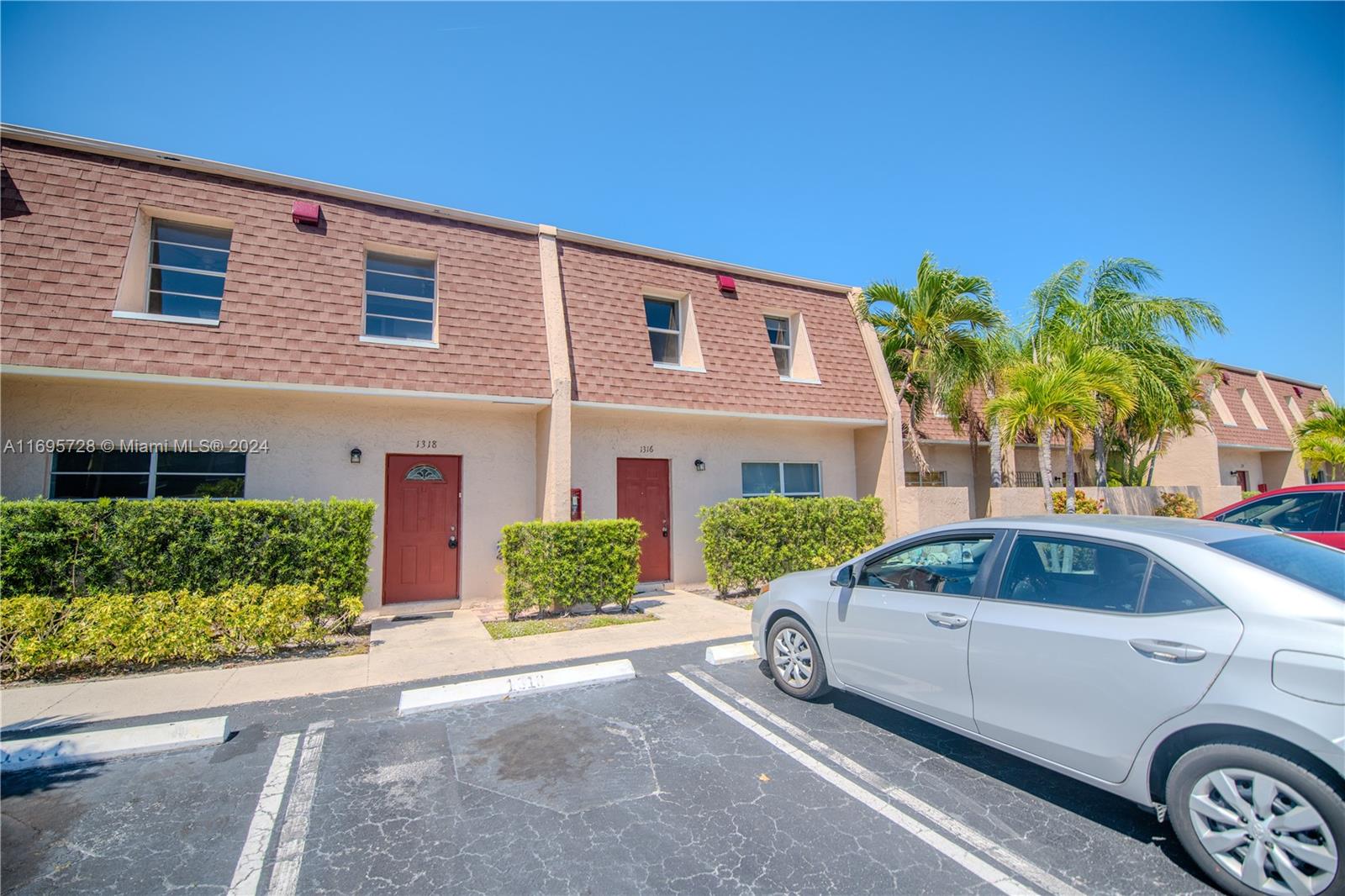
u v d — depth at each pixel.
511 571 8.46
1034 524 4.01
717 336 11.75
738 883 3.04
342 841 3.38
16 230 7.51
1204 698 2.93
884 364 12.95
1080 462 18.72
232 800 3.79
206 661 6.45
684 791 3.88
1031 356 13.26
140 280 8.22
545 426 9.84
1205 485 17.39
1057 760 3.48
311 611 7.18
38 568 6.52
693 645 7.12
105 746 4.31
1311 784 2.64
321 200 9.37
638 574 9.09
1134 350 13.30
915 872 3.10
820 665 5.13
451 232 10.07
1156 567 3.37
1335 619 2.79
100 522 6.74
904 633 4.32
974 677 3.85
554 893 2.97
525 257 10.55
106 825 3.52
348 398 8.80
